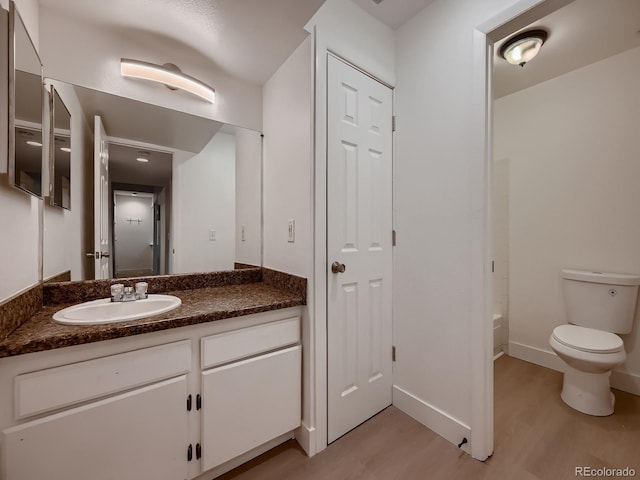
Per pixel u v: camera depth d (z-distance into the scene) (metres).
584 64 2.04
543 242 2.28
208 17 1.24
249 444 1.25
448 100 1.45
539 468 1.27
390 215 1.75
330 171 1.43
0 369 0.78
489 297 1.33
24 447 0.81
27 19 1.04
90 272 1.33
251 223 1.80
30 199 1.04
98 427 0.91
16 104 0.87
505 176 2.50
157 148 1.52
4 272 0.85
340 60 1.47
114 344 0.95
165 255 1.56
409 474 1.25
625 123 1.90
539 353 2.29
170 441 1.06
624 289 1.82
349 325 1.53
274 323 1.32
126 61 1.34
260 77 1.72
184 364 1.08
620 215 1.93
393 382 1.77
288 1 1.14
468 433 1.36
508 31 1.27
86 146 1.32
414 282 1.64
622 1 1.48
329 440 1.44
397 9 1.57
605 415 1.63
